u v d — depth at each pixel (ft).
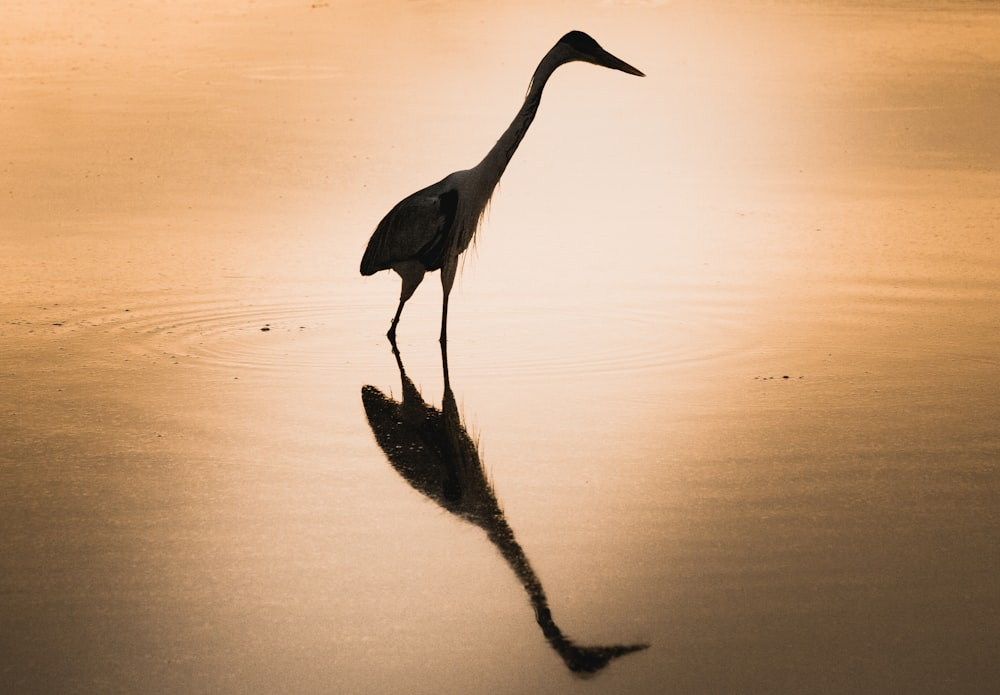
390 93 87.04
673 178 66.95
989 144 74.90
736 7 125.29
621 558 26.58
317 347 41.96
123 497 29.94
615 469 31.53
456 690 21.72
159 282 48.85
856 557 26.50
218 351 41.37
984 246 54.44
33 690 21.83
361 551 27.04
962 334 42.65
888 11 124.36
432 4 126.72
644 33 110.52
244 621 24.04
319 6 126.41
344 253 53.06
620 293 47.80
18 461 32.14
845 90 89.35
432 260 41.83
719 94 87.71
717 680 21.99
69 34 110.73
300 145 73.00
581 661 22.58
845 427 34.14
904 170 69.05
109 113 81.41
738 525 28.12
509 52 101.60
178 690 21.76
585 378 38.65
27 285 48.29
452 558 26.66
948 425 34.24
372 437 33.96
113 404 36.37
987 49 104.63
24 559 26.66
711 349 41.32
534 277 50.08
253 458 32.42
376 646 23.13
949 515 28.55
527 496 29.94
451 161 69.10
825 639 23.27
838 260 52.34
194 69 95.50
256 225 57.21
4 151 71.82
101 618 24.18
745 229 57.31
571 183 65.67
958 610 24.25
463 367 39.91
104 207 60.49
